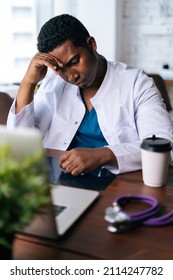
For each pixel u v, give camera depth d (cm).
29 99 131
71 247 62
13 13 265
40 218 59
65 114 139
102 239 65
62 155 105
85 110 136
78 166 96
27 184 44
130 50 313
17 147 50
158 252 61
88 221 71
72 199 80
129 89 134
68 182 92
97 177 96
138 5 299
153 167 87
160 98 134
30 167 46
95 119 135
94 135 135
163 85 232
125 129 133
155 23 299
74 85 133
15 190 44
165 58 305
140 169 102
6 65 271
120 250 61
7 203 44
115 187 89
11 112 132
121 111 133
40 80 130
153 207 74
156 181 88
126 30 309
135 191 86
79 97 137
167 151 86
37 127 142
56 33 110
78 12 293
